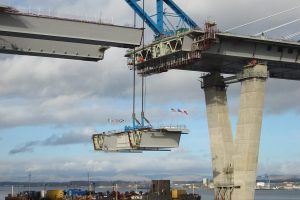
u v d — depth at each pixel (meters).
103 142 77.88
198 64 93.94
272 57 92.50
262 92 90.69
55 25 61.22
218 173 95.50
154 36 92.69
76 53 64.75
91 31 63.12
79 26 62.53
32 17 60.09
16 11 58.97
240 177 90.19
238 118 92.31
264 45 91.19
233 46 88.75
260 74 90.25
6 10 58.41
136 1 91.75
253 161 89.69
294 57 94.50
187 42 84.44
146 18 91.81
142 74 92.94
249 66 90.62
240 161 90.50
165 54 86.62
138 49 91.00
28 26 59.94
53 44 63.62
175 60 87.31
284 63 94.88
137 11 91.69
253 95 90.19
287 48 93.38
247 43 89.75
